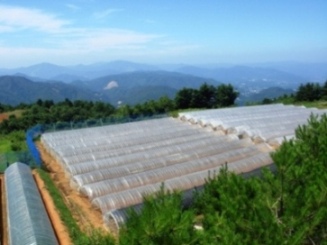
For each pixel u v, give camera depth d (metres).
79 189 31.77
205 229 12.96
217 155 38.62
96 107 90.19
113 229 23.72
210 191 15.52
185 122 60.28
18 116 85.94
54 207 27.52
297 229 12.76
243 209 13.33
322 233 13.56
